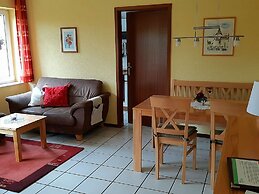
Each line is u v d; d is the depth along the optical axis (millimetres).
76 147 4023
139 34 4895
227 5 3932
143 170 3275
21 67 5359
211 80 4227
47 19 5203
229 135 1832
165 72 4758
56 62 5332
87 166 3395
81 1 4875
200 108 3158
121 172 3232
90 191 2811
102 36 4855
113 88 4961
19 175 3143
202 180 3027
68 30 5078
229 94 4086
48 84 5129
